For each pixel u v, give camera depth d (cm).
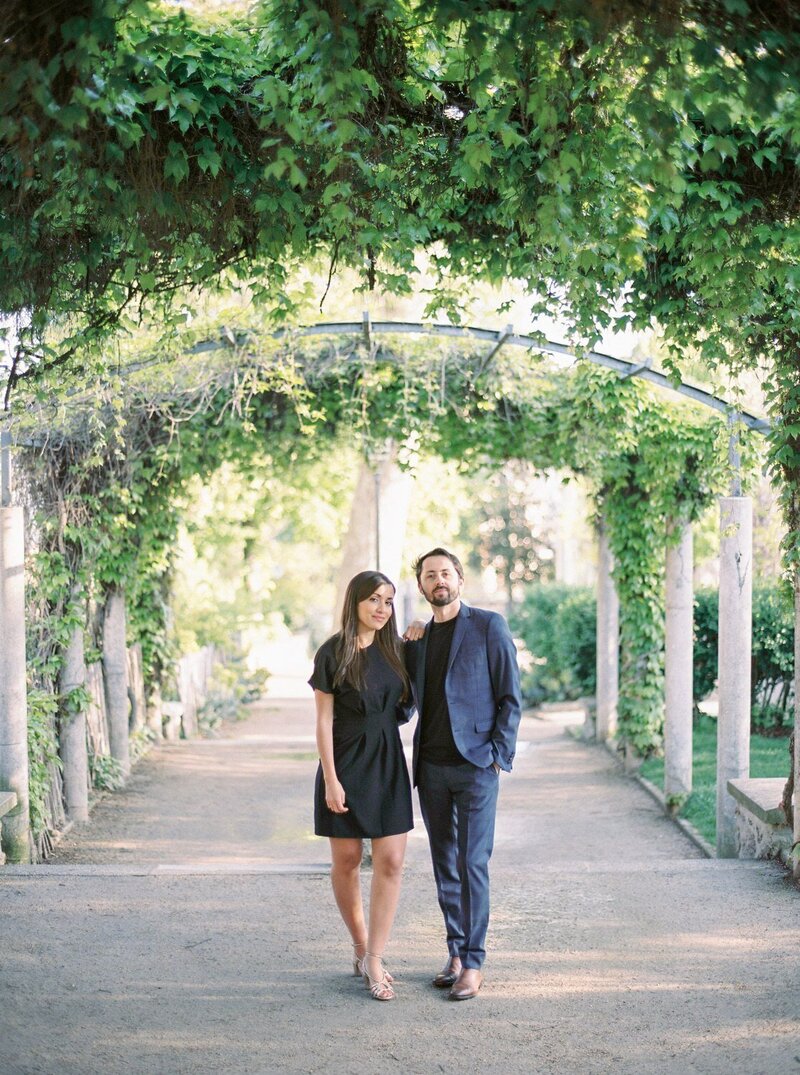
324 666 437
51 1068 377
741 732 754
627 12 367
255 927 539
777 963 481
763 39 361
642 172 420
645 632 1134
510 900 590
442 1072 375
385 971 452
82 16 360
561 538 2288
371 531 1570
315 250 564
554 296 584
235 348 855
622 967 479
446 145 488
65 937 521
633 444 978
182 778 1131
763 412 745
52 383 638
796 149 465
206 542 1666
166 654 1309
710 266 512
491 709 452
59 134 398
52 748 853
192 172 489
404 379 993
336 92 404
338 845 443
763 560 1263
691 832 873
